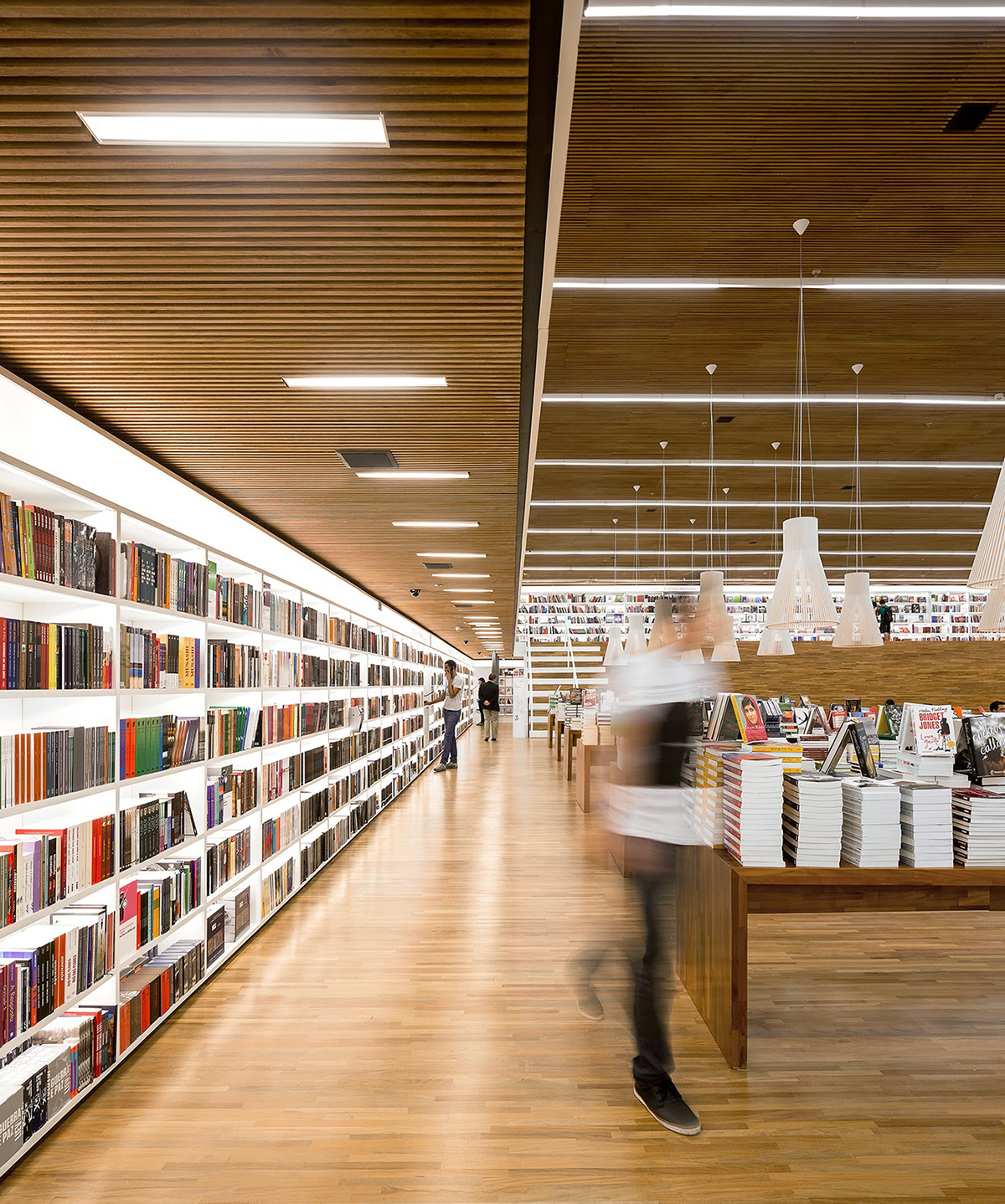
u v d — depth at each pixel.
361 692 8.38
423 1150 2.21
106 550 2.85
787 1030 2.96
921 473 11.19
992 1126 2.31
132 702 3.56
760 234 5.25
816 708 6.09
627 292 6.04
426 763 13.36
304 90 1.56
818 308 6.30
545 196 1.97
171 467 4.32
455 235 2.09
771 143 4.35
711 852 2.99
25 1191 2.04
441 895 4.99
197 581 3.69
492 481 4.61
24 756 2.29
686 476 11.31
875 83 3.90
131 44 1.46
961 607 21.78
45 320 2.54
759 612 21.20
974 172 4.61
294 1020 3.10
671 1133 2.28
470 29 1.43
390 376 3.04
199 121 1.65
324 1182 2.06
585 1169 2.11
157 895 3.10
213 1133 2.30
